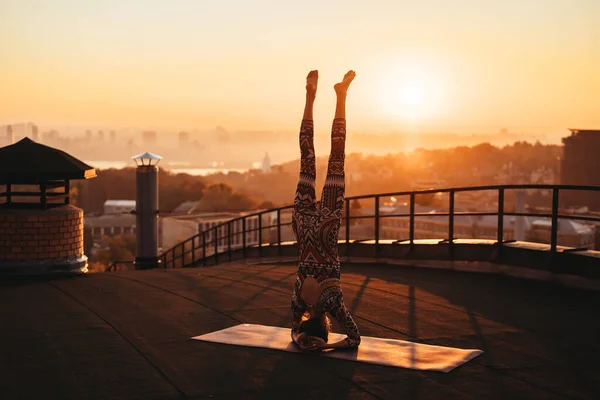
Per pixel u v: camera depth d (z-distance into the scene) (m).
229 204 166.00
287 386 4.66
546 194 93.12
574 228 51.59
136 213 17.72
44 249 9.98
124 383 4.73
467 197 183.62
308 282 5.42
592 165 42.72
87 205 191.75
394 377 4.84
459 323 6.58
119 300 7.95
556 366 5.12
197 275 10.29
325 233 5.42
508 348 5.65
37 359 5.36
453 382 4.73
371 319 6.79
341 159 5.50
